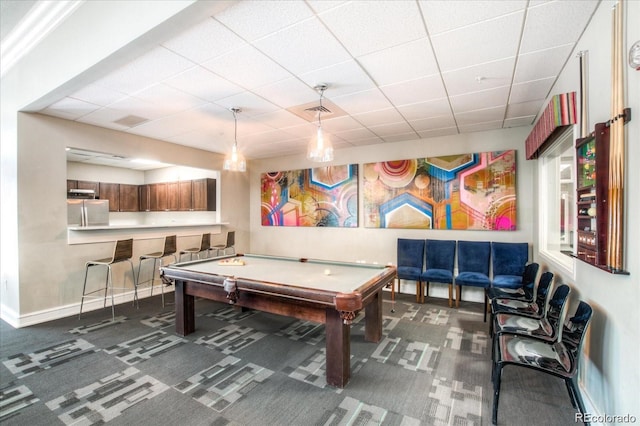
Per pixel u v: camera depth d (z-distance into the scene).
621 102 1.61
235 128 4.46
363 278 2.88
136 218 8.45
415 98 3.37
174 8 1.88
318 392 2.31
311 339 3.27
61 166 3.98
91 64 2.51
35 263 3.75
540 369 1.89
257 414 2.06
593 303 2.07
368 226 5.48
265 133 4.75
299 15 1.96
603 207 1.77
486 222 4.58
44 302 3.83
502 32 2.17
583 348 2.22
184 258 5.56
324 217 5.93
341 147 5.72
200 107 3.60
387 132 4.71
